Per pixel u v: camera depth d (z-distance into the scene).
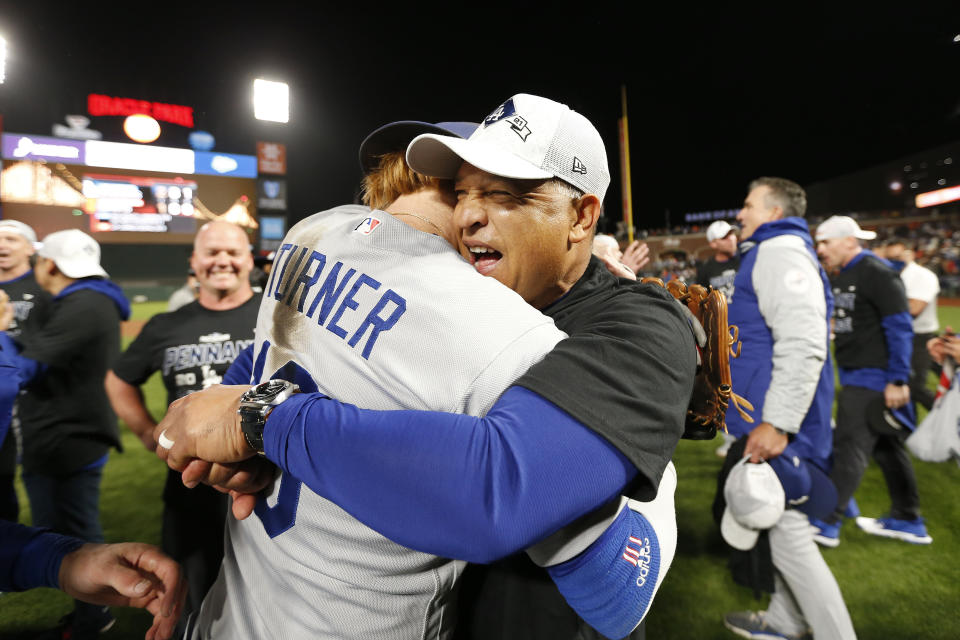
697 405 0.90
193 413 0.62
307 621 0.60
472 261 0.73
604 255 1.21
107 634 2.12
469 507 0.45
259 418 0.56
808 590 1.69
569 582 0.57
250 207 24.86
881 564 2.53
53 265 2.20
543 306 0.79
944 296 17.66
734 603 2.24
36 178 21.69
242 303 2.10
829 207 41.19
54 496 2.16
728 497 1.66
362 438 0.49
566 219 0.71
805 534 1.70
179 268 23.98
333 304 0.61
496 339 0.54
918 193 35.66
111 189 22.72
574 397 0.49
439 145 0.68
